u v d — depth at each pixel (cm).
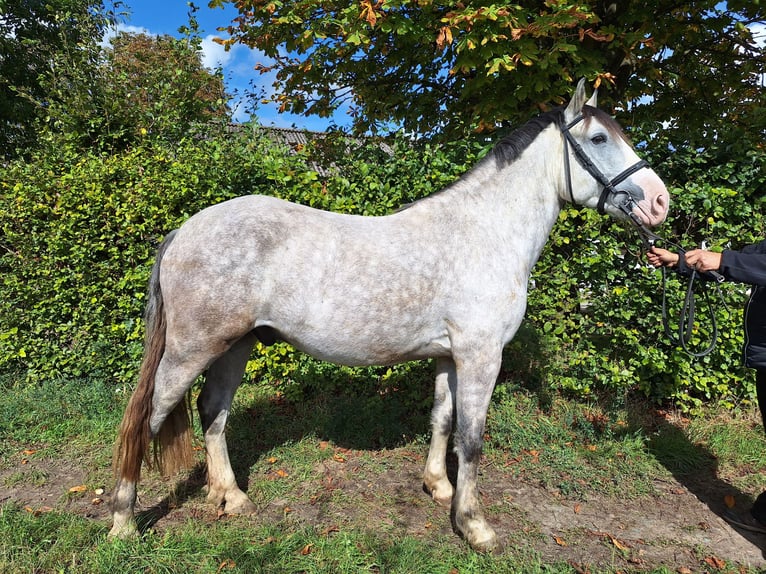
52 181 388
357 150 397
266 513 247
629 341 363
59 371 395
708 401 383
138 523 225
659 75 507
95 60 582
